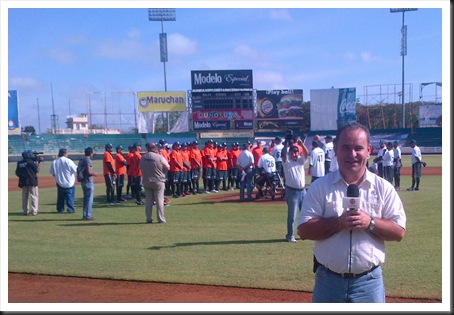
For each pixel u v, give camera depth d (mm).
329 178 3990
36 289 7379
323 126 50000
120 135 53750
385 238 3838
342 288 3910
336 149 3963
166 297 6859
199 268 8336
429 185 21672
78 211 15867
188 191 20891
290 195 10250
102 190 23625
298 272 7973
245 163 17641
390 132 49062
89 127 65062
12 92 50094
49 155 49188
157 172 13047
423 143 47688
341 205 3898
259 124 49250
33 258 9258
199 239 10844
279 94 48906
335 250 3873
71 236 11477
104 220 13859
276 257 9016
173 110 53969
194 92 47781
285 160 10141
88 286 7480
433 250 9258
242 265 8484
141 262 8836
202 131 48188
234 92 47906
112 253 9609
